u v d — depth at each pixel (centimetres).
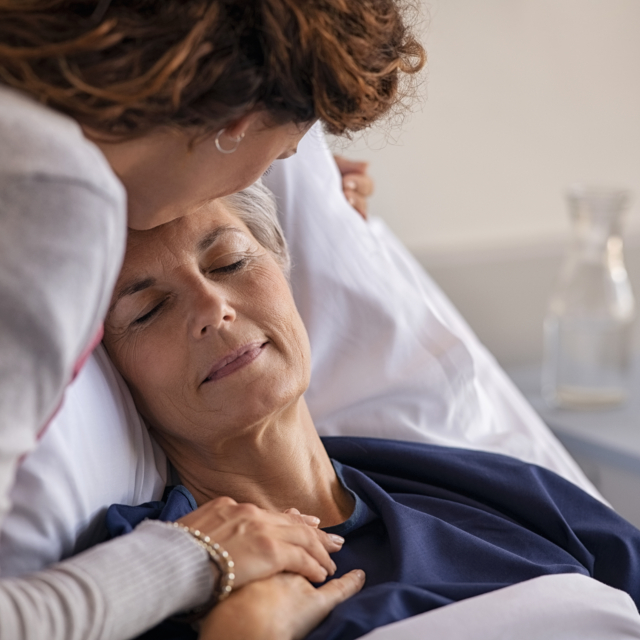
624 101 242
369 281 148
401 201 228
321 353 144
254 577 87
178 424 106
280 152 90
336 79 81
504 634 90
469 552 105
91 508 98
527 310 240
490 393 165
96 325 74
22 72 71
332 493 116
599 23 234
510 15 226
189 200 86
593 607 94
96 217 67
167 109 74
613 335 210
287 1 76
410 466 125
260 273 107
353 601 92
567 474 151
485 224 236
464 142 229
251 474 111
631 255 254
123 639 77
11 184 64
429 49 221
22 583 74
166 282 103
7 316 65
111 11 72
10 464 68
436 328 151
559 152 239
